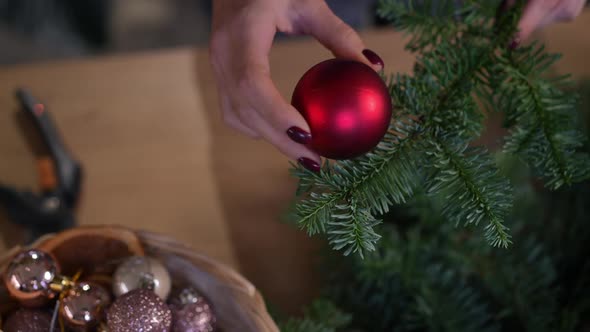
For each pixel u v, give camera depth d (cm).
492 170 71
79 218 107
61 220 103
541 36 119
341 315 87
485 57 77
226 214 108
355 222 68
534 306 88
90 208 108
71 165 108
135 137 115
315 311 89
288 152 73
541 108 73
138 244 79
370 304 91
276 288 101
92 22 251
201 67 124
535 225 94
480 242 90
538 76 75
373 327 90
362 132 66
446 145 72
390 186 71
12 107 117
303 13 80
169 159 113
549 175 72
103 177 111
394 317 91
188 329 75
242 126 83
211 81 122
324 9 79
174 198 109
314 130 67
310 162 72
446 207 72
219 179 112
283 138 72
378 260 88
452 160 71
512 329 90
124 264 75
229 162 113
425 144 73
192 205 109
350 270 94
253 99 74
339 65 68
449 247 90
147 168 112
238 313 77
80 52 247
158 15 256
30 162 112
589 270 90
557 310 89
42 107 112
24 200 102
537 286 88
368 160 72
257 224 107
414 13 80
